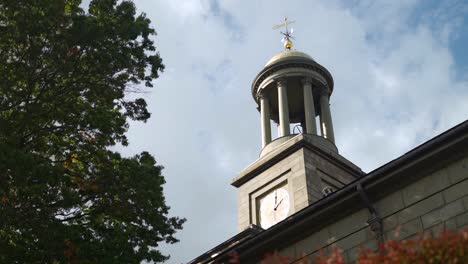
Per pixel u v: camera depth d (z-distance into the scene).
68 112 20.81
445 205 16.94
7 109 20.20
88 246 18.53
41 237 18.38
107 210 20.36
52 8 20.80
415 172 17.78
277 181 33.28
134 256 19.16
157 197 20.66
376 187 18.36
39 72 20.70
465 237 10.18
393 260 10.34
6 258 18.44
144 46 22.38
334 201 19.03
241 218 33.78
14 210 18.61
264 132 36.75
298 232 19.75
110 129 21.14
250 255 20.72
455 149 17.11
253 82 38.81
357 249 18.16
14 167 18.02
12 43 20.72
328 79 38.62
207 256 25.47
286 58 37.94
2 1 20.48
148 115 22.66
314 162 33.00
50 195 18.94
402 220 17.61
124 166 20.94
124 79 22.12
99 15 21.98
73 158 21.02
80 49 21.12
